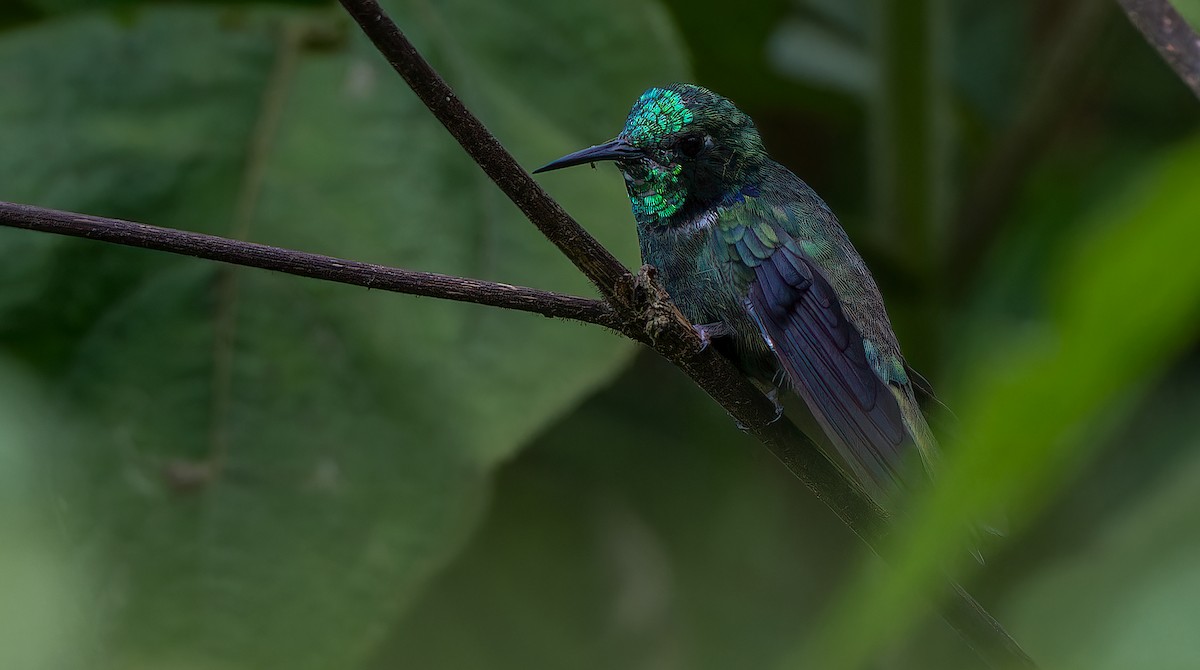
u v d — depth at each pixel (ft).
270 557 6.84
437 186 6.89
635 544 6.96
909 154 6.97
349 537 6.84
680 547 6.96
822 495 6.64
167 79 6.91
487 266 6.89
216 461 6.85
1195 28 6.54
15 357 6.85
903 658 6.52
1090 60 6.98
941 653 6.52
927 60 6.95
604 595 6.95
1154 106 7.00
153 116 6.90
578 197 6.89
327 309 6.87
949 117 7.02
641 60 6.92
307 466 6.85
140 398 6.85
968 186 7.06
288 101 6.91
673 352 6.62
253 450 6.85
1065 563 4.30
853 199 7.10
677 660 6.93
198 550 6.83
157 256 6.87
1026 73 7.09
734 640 6.93
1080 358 2.17
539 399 6.85
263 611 6.82
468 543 6.95
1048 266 6.95
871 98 6.99
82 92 6.90
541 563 6.95
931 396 6.83
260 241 6.88
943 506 2.49
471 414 6.85
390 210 6.89
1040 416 2.29
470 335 6.86
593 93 6.92
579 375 6.86
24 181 6.88
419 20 6.93
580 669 6.93
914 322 6.98
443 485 6.84
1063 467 2.41
